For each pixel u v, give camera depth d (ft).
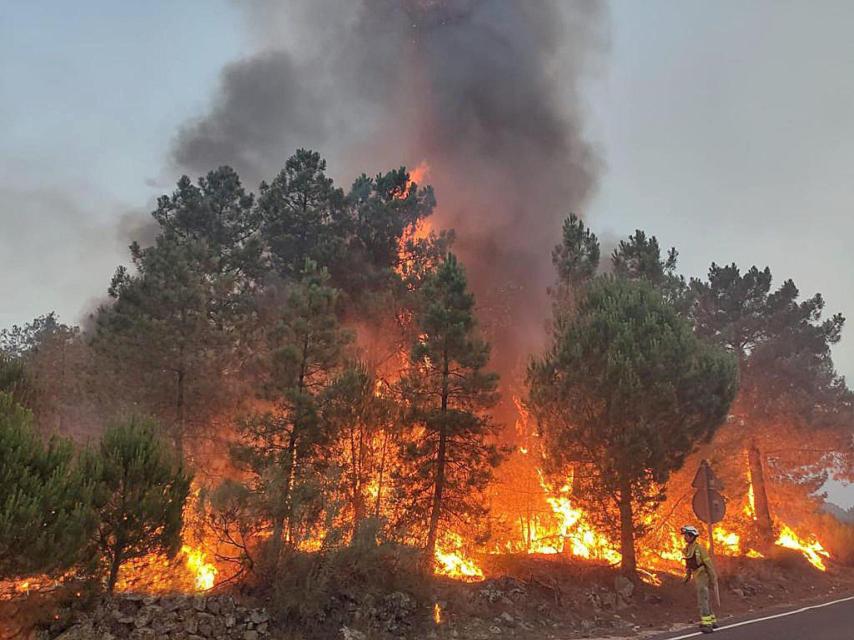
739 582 68.49
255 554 42.47
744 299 110.52
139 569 39.70
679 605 57.16
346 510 47.60
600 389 57.82
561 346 62.18
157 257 72.33
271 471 44.70
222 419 69.51
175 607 37.09
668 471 57.72
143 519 36.88
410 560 46.73
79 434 64.95
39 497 32.73
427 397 58.39
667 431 58.34
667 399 57.06
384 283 84.84
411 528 52.90
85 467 36.86
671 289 92.07
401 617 43.57
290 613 40.01
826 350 108.17
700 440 61.62
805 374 99.55
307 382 54.90
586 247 86.38
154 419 43.21
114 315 71.77
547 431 61.46
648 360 58.23
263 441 51.85
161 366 66.64
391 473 54.54
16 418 35.70
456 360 58.44
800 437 99.14
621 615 52.75
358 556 43.91
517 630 46.24
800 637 39.73
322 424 50.80
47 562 32.32
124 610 36.17
